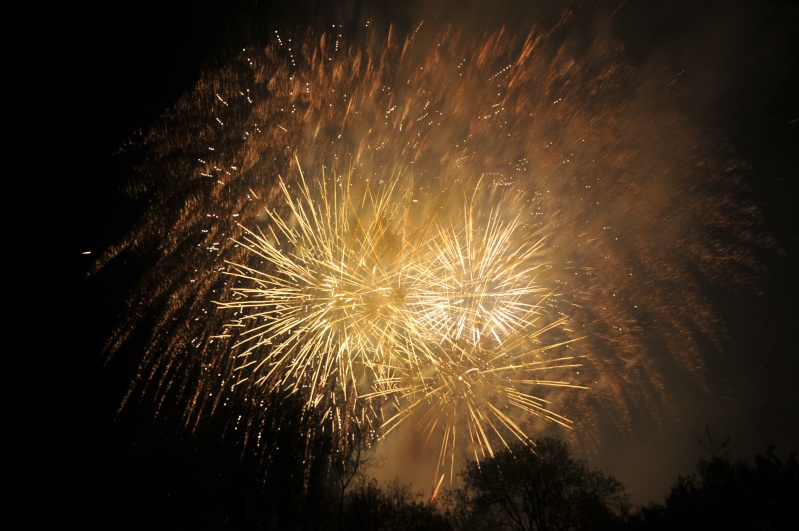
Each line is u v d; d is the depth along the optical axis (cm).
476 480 1402
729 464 967
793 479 877
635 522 1063
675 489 1019
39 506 1462
